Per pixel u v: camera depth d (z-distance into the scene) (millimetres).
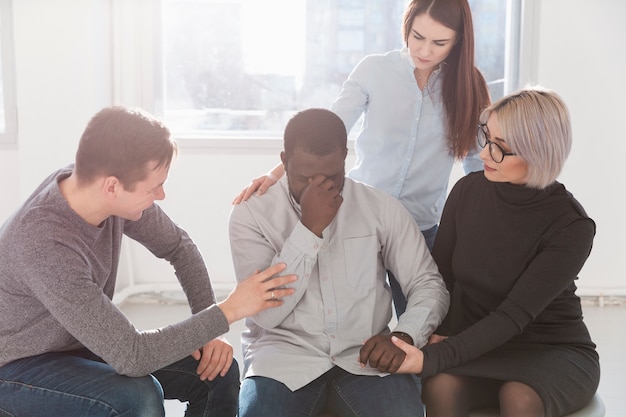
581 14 3977
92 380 1701
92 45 3787
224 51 4086
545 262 1811
